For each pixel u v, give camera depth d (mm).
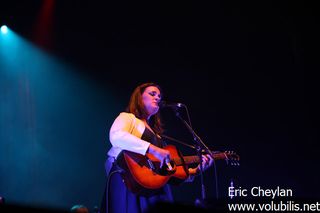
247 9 7984
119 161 4219
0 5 8156
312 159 7656
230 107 8266
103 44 8828
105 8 8398
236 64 8305
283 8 7641
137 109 4594
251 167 7949
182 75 8578
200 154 4602
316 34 7504
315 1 7336
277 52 8008
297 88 7828
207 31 8406
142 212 4125
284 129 7887
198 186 7875
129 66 8812
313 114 7688
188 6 8258
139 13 8445
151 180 4207
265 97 8078
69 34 8789
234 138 8141
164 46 8672
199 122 8320
